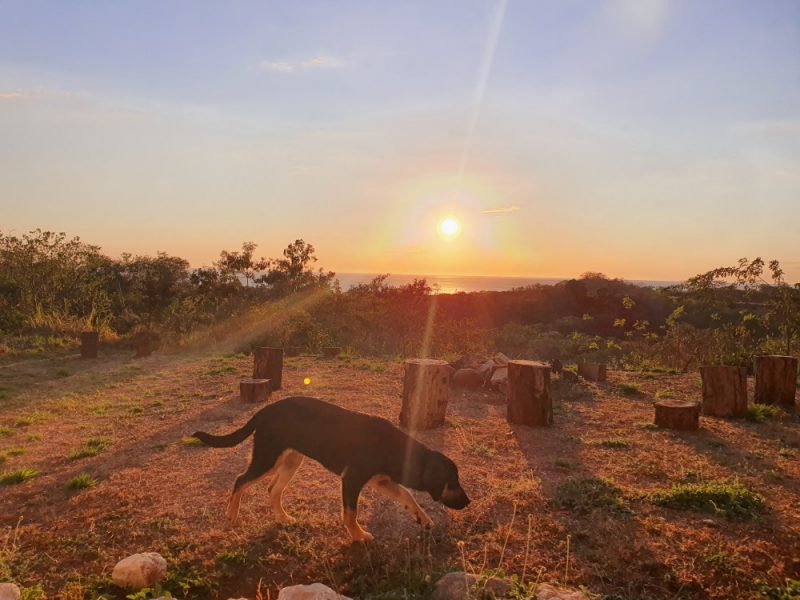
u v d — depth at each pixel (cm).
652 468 712
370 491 647
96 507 603
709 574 455
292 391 1220
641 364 1695
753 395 1156
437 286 2894
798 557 483
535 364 935
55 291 2661
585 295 3881
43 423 973
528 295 4066
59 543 518
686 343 1711
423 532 540
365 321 2417
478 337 2222
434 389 912
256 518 569
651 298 3600
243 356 1814
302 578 469
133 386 1311
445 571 461
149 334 2092
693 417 890
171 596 427
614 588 442
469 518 571
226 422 952
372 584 461
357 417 532
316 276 3109
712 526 542
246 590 455
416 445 526
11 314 2292
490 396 1173
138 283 3288
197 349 2030
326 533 538
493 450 798
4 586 414
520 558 488
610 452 787
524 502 603
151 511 589
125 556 496
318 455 528
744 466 722
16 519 579
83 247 2831
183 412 1033
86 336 1786
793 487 650
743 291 1593
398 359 1767
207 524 556
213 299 2944
